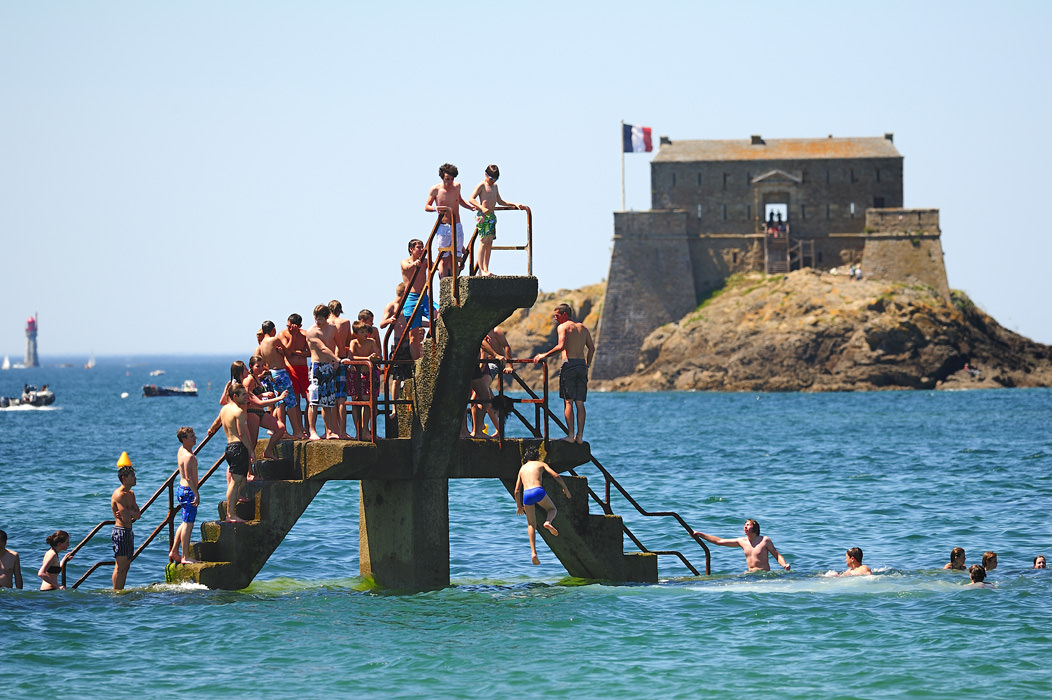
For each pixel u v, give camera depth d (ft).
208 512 433.89
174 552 280.10
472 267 245.45
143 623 238.07
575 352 273.95
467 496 472.85
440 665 211.20
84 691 195.42
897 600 257.55
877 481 526.57
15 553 279.49
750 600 259.39
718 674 204.64
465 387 255.29
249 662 212.84
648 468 612.70
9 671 205.26
